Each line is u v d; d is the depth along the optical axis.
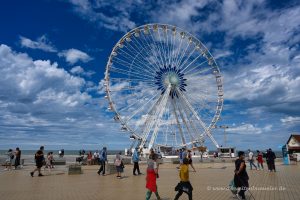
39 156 23.81
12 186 17.69
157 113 50.41
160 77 51.12
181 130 52.47
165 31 52.88
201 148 54.28
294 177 22.48
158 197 12.82
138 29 50.19
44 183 19.17
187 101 52.38
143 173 26.53
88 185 18.09
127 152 52.53
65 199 13.27
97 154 39.88
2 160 38.78
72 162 43.44
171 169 32.38
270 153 28.48
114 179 21.56
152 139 49.59
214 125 55.22
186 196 14.02
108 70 48.47
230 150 59.78
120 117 48.06
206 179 21.53
